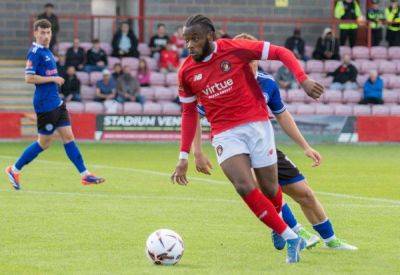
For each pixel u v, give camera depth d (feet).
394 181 114.01
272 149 57.31
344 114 192.65
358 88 201.67
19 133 176.04
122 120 179.11
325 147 175.32
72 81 183.83
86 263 57.98
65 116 96.89
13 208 82.84
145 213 80.94
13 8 208.54
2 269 55.88
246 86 56.49
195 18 55.62
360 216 80.94
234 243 66.13
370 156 154.61
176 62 197.88
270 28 220.84
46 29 96.37
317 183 111.04
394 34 213.87
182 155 58.70
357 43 214.48
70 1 211.41
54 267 56.65
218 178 113.60
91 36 211.00
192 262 58.65
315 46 211.20
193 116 58.75
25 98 193.06
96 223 74.64
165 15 217.97
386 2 222.89
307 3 222.28
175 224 74.74
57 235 68.59
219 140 56.85
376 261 59.72
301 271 55.88
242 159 56.34
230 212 82.23
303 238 61.72
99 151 156.76
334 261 59.52
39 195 93.09
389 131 185.68
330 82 201.46
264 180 57.88
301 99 196.13
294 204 88.69
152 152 156.15
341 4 213.87
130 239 67.21
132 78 186.80
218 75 56.13
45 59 95.86
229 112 56.54
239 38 59.00
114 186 102.73
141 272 55.01
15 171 97.45
